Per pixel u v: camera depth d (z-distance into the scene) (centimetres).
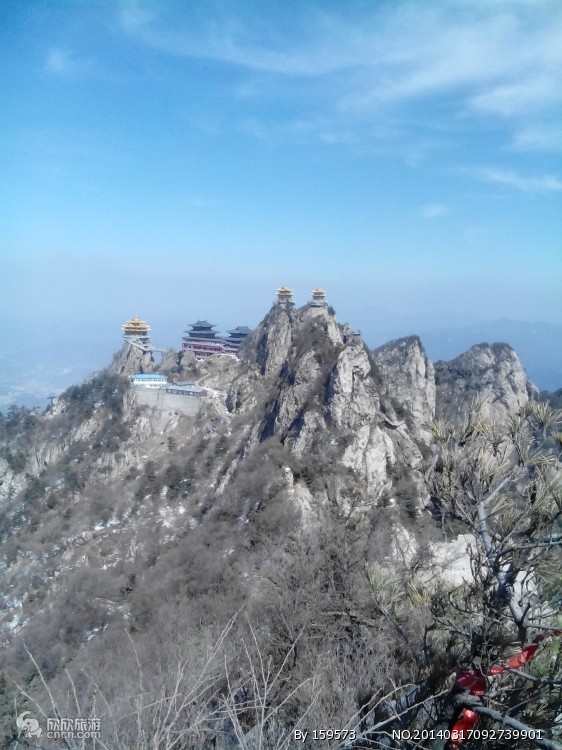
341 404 5144
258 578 2322
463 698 548
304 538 1588
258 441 6231
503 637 554
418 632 741
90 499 6500
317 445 4997
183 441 7412
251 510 4500
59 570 5372
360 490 2248
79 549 5678
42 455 7556
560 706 541
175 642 1667
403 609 714
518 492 592
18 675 2742
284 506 4244
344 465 4725
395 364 7200
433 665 607
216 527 4538
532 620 543
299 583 1294
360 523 1588
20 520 6469
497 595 553
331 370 5500
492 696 549
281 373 7456
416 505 3025
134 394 7925
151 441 7475
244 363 9144
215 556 4062
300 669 904
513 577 548
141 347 10200
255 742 577
